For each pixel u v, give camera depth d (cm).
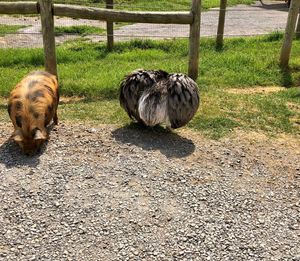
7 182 190
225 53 423
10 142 224
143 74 239
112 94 308
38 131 208
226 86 332
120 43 472
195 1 307
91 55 425
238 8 761
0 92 303
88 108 276
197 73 336
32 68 377
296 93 314
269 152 231
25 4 289
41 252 154
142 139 234
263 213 181
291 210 184
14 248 156
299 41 457
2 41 503
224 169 211
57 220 170
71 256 153
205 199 187
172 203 183
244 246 162
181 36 532
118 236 163
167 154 220
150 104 230
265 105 289
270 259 156
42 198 181
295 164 221
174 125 237
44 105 217
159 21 308
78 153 216
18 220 169
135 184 194
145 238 163
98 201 181
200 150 227
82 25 591
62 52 421
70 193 185
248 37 507
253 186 200
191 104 234
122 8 659
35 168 201
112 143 227
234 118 269
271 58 392
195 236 165
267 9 761
